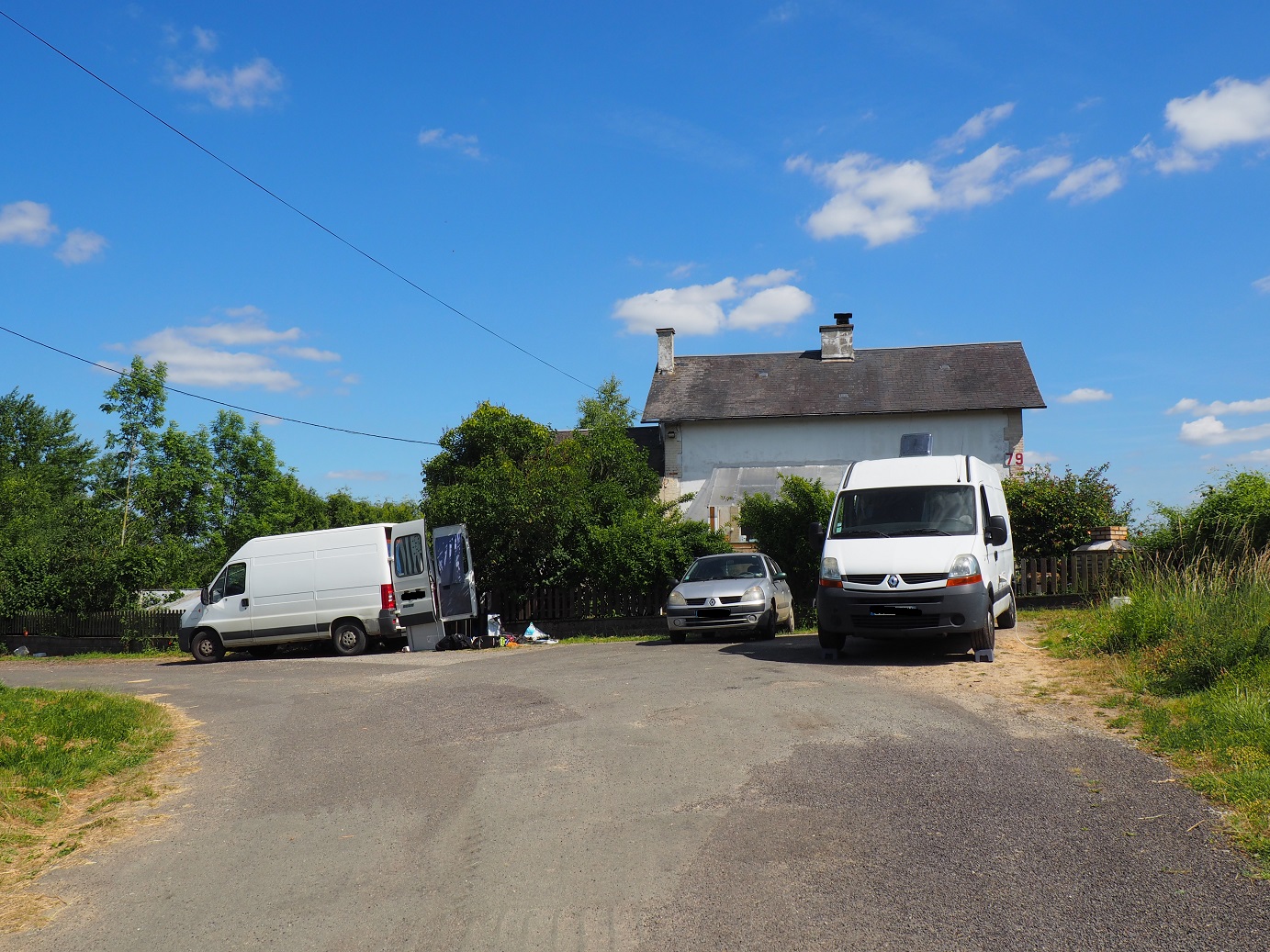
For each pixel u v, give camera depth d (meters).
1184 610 9.88
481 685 11.18
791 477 21.02
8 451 58.72
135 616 23.75
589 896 4.27
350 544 18.78
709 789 5.86
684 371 37.56
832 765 6.26
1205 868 4.23
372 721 9.21
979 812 5.16
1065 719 7.41
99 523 30.00
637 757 6.74
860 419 33.50
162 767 7.79
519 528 20.14
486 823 5.47
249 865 5.11
